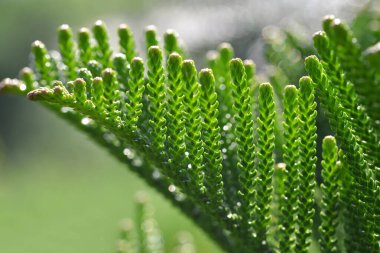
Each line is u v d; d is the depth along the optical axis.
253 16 1.95
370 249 0.42
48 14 6.01
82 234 3.02
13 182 4.38
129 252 0.59
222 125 0.46
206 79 0.41
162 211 2.40
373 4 0.58
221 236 0.47
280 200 0.45
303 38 0.60
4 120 5.54
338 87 0.39
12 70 5.84
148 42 0.48
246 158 0.42
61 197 3.76
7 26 5.88
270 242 0.45
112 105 0.41
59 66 0.48
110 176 3.99
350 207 0.42
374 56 0.34
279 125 0.52
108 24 4.20
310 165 0.42
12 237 3.02
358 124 0.40
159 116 0.41
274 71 0.59
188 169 0.42
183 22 2.41
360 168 0.41
